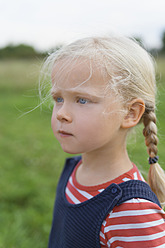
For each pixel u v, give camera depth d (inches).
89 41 39.9
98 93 36.8
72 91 37.3
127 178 41.1
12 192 122.7
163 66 396.5
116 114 38.2
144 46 48.5
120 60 38.4
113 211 37.6
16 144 196.5
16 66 521.3
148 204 37.0
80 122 37.5
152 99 43.5
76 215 42.0
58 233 47.7
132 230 35.9
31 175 142.7
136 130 54.8
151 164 46.9
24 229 98.5
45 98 46.1
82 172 46.6
